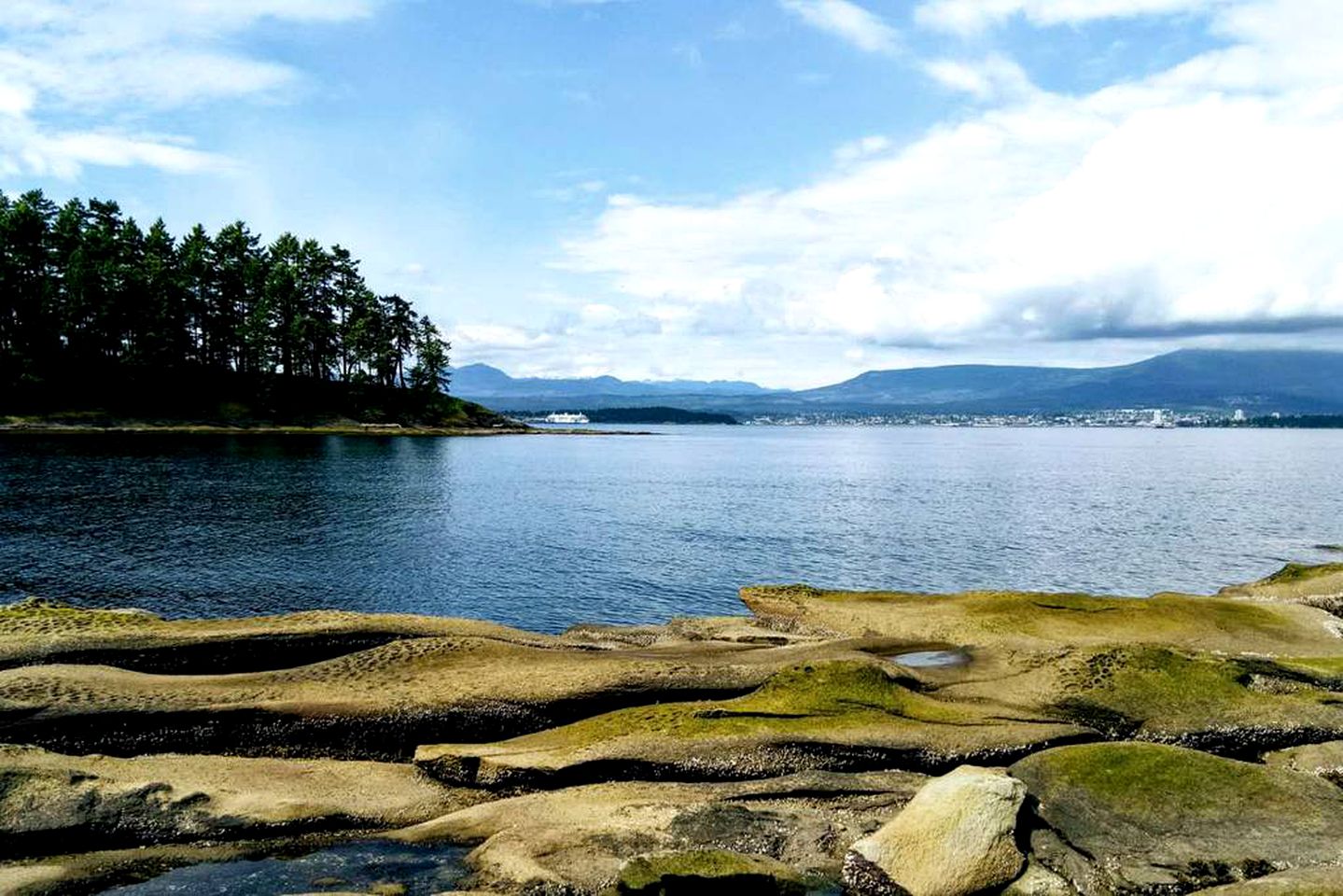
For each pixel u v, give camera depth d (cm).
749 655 2653
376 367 15875
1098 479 11750
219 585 3781
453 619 2888
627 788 1811
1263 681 2311
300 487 7144
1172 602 3300
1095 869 1479
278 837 1597
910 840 1468
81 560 4062
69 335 10819
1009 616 3209
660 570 4662
